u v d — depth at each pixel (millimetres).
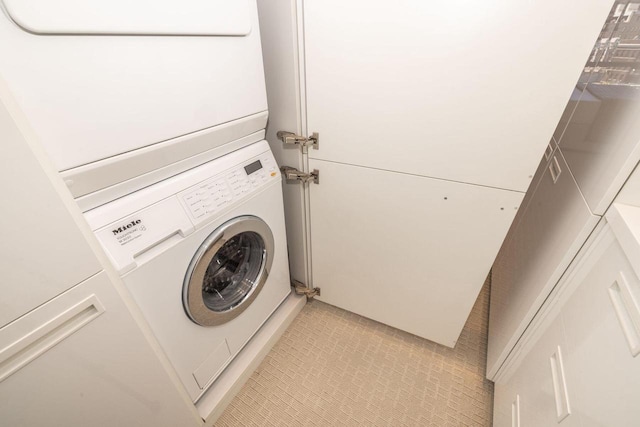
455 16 768
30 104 519
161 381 860
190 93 784
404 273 1321
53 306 559
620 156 685
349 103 1025
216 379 1256
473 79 824
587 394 635
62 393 625
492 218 1010
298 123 1160
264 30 1021
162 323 886
